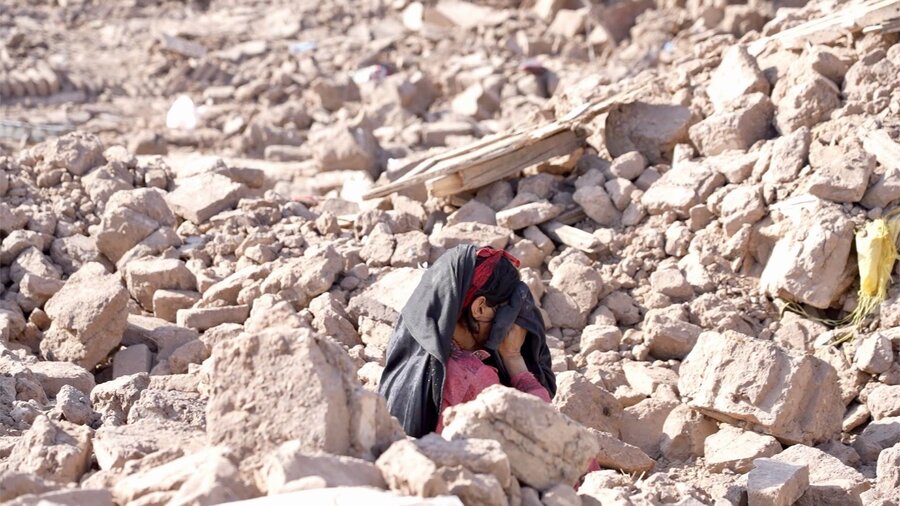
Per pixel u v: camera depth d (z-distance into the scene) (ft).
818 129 23.67
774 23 28.86
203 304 22.18
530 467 11.74
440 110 51.11
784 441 17.02
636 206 23.86
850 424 18.29
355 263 22.89
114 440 12.64
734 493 14.40
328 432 10.78
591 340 20.57
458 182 25.04
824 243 20.47
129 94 55.36
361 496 9.83
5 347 19.21
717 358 17.56
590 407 17.78
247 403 11.03
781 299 21.16
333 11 68.33
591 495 12.07
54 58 57.41
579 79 51.60
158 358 20.62
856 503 14.70
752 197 22.30
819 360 17.46
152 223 24.26
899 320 19.76
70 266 24.03
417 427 13.88
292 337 11.09
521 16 63.82
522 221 23.63
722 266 22.13
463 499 10.41
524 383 14.11
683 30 58.23
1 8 67.56
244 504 9.73
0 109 51.01
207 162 28.48
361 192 33.17
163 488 10.56
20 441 13.24
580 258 22.74
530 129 26.48
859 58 25.14
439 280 13.98
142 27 65.98
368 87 53.16
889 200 21.18
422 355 14.03
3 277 23.31
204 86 56.95
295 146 46.62
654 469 17.24
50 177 26.63
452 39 62.28
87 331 20.01
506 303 14.19
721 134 24.62
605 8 62.13
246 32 65.46
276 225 25.43
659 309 21.26
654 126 25.58
